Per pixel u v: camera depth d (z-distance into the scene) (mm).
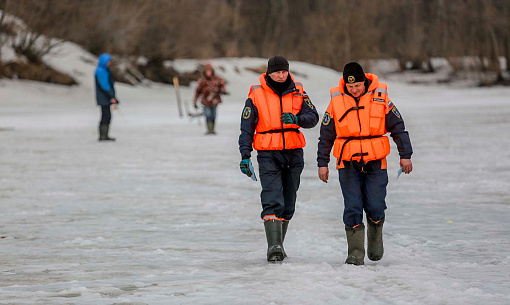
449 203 27844
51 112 106750
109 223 24703
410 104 122250
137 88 158750
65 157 46906
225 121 85500
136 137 62875
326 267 17266
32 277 16906
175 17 173750
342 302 14109
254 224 24312
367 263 18109
